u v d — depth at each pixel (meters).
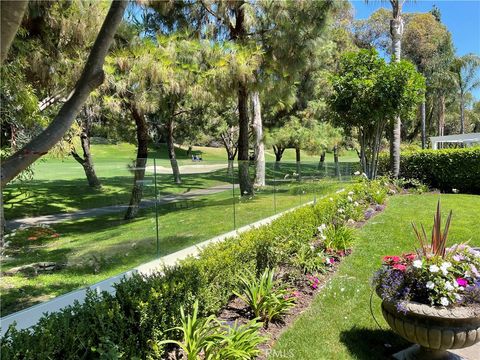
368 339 3.36
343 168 15.17
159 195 6.31
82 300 3.83
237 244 4.39
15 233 4.53
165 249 5.99
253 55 8.45
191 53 7.81
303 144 16.20
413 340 2.77
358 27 31.38
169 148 18.22
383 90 11.59
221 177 7.89
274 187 9.64
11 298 3.80
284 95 10.00
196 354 2.71
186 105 16.41
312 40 8.81
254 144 15.45
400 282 2.82
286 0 8.66
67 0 5.89
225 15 9.86
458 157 13.92
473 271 2.82
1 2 1.15
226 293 3.85
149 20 10.02
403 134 40.16
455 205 10.31
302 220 5.80
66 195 5.20
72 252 4.79
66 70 6.32
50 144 1.54
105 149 31.03
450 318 2.56
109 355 2.22
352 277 4.77
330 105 13.09
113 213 5.41
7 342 2.17
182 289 3.19
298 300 4.16
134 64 7.21
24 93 4.84
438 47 32.78
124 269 5.04
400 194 13.16
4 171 1.43
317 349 3.19
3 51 1.23
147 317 2.75
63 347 2.22
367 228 7.52
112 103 7.84
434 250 2.98
